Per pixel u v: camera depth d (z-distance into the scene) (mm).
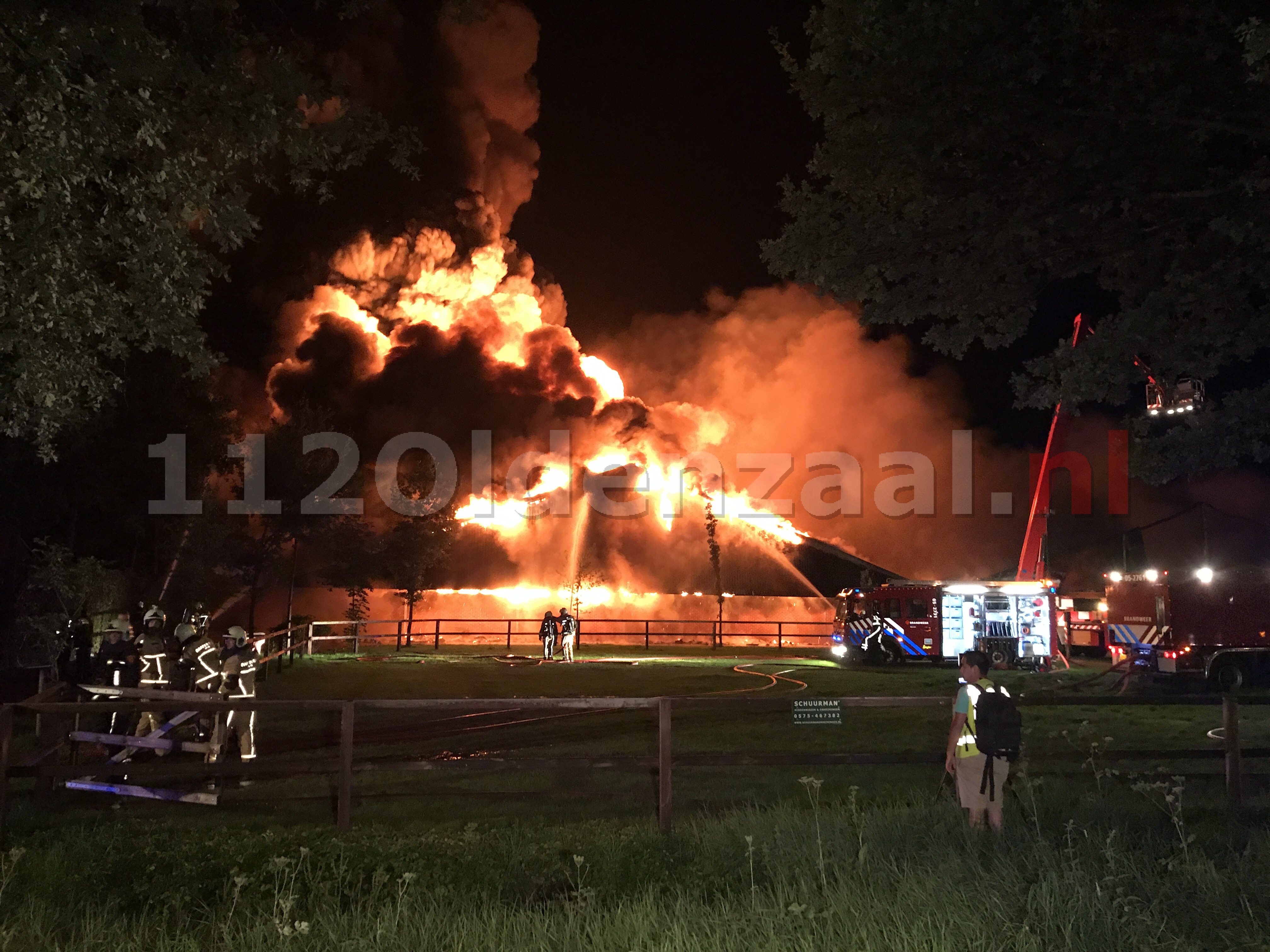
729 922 5219
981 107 10109
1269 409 10148
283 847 7578
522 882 6648
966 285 11250
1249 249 9844
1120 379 10281
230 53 9992
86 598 19656
